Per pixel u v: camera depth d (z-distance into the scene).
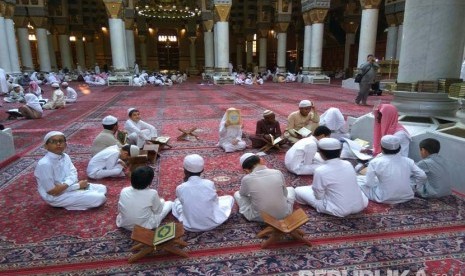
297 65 21.05
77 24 19.59
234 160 3.65
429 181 2.62
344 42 18.95
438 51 3.68
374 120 3.57
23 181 3.08
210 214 2.18
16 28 14.87
